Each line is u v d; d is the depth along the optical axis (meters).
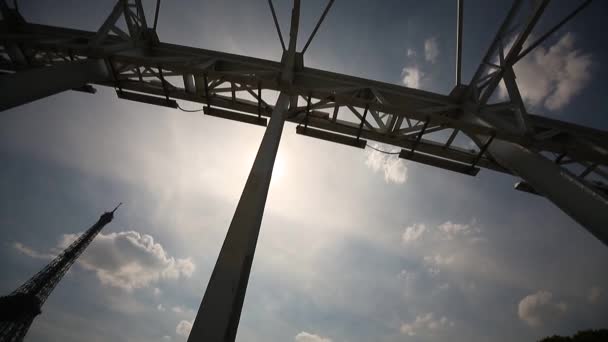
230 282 3.58
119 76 7.95
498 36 7.48
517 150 6.45
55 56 8.88
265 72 8.20
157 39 8.81
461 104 8.33
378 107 6.67
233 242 3.94
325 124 8.28
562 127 7.76
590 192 4.63
